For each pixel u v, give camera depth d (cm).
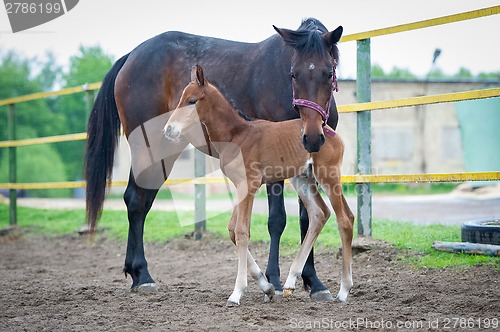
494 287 640
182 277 856
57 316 611
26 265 1038
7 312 641
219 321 564
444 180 775
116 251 1122
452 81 2077
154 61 809
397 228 1005
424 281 695
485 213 1313
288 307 616
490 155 2044
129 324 565
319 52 638
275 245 692
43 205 2111
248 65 741
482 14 749
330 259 864
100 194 836
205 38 808
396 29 834
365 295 665
